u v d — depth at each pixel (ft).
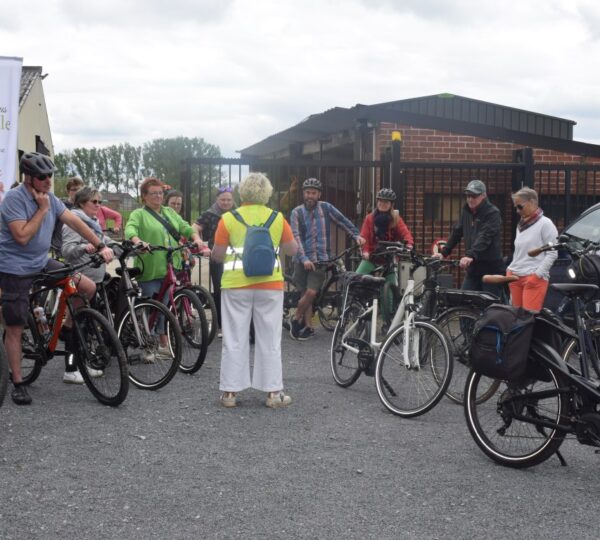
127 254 22.93
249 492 14.20
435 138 41.65
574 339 16.47
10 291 19.69
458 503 13.78
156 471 15.29
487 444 16.24
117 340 19.90
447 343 19.02
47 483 14.53
